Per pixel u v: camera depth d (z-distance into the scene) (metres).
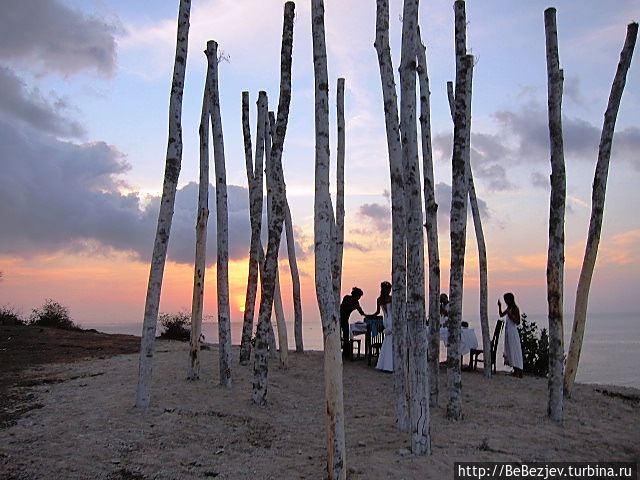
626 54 11.61
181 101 10.09
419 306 7.79
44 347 18.72
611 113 11.66
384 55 9.29
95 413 9.08
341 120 13.64
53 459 7.15
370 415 10.19
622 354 32.25
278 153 10.92
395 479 6.82
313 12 7.88
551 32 10.60
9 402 10.16
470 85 9.79
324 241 7.01
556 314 9.91
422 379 7.75
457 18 9.48
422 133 11.15
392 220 9.31
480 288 14.24
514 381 13.59
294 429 9.17
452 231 9.65
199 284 12.05
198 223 12.13
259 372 10.40
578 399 11.72
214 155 12.23
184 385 11.41
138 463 7.19
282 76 11.03
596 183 11.73
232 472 7.07
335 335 6.84
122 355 16.84
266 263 10.68
